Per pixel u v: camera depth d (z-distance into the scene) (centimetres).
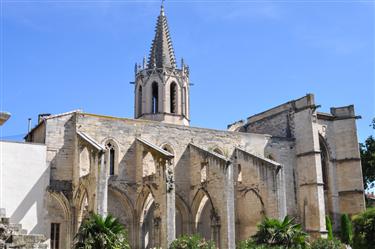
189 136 5231
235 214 5228
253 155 5084
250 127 6681
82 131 4584
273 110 6356
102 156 3928
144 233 4716
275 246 3328
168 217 4069
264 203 4834
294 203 5750
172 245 3616
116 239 3061
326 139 6222
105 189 3884
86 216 3953
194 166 5053
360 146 7306
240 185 5234
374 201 7244
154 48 7294
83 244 2986
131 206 4712
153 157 4409
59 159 4438
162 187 4188
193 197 5000
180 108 7012
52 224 4331
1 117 1894
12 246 2030
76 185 4322
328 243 4228
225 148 5409
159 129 5050
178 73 7106
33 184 4225
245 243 3606
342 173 6166
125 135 4834
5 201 4059
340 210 6094
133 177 4781
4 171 4109
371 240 3288
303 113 5878
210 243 3722
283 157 5816
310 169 5688
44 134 4475
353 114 6234
